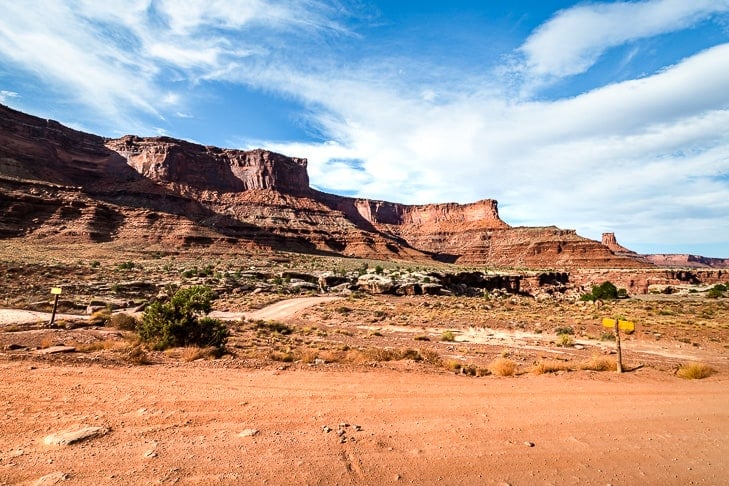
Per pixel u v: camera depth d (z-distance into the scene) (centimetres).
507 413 639
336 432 517
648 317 3653
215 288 6022
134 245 10931
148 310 1470
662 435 557
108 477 369
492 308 5044
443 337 2453
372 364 1099
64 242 10088
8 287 4178
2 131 16575
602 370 1122
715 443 532
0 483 349
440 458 448
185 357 1083
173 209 17412
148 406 606
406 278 8525
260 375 877
